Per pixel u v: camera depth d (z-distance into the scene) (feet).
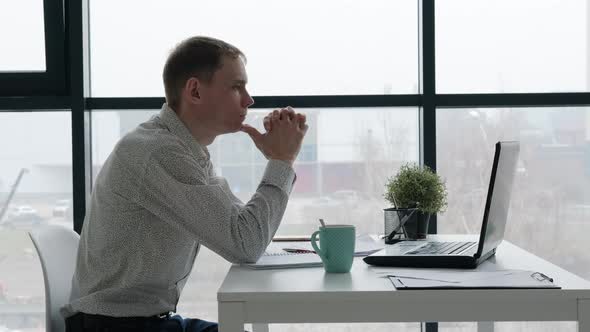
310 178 9.02
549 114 8.95
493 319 4.32
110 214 5.36
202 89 5.65
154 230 5.34
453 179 8.98
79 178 8.52
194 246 5.83
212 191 5.13
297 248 6.16
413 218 6.59
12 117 8.77
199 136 5.81
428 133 8.70
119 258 5.37
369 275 4.88
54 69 8.66
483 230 4.93
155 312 5.47
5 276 8.91
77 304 5.44
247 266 5.32
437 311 4.32
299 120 5.64
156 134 5.44
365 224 9.04
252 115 8.93
